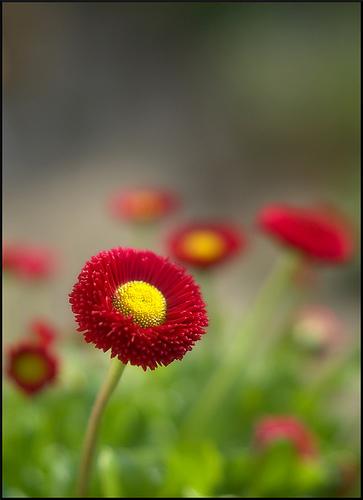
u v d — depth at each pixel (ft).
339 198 5.29
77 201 4.91
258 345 2.86
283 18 7.55
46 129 6.10
